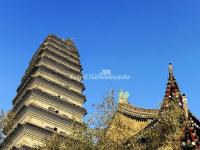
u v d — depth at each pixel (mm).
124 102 44719
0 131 41531
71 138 30203
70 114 62688
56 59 69438
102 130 29219
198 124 30078
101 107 30297
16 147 52625
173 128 27406
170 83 32500
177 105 29094
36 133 54781
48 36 71750
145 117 40438
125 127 33219
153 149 27812
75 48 74125
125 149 28281
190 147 25922
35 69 66125
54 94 63969
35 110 57875
